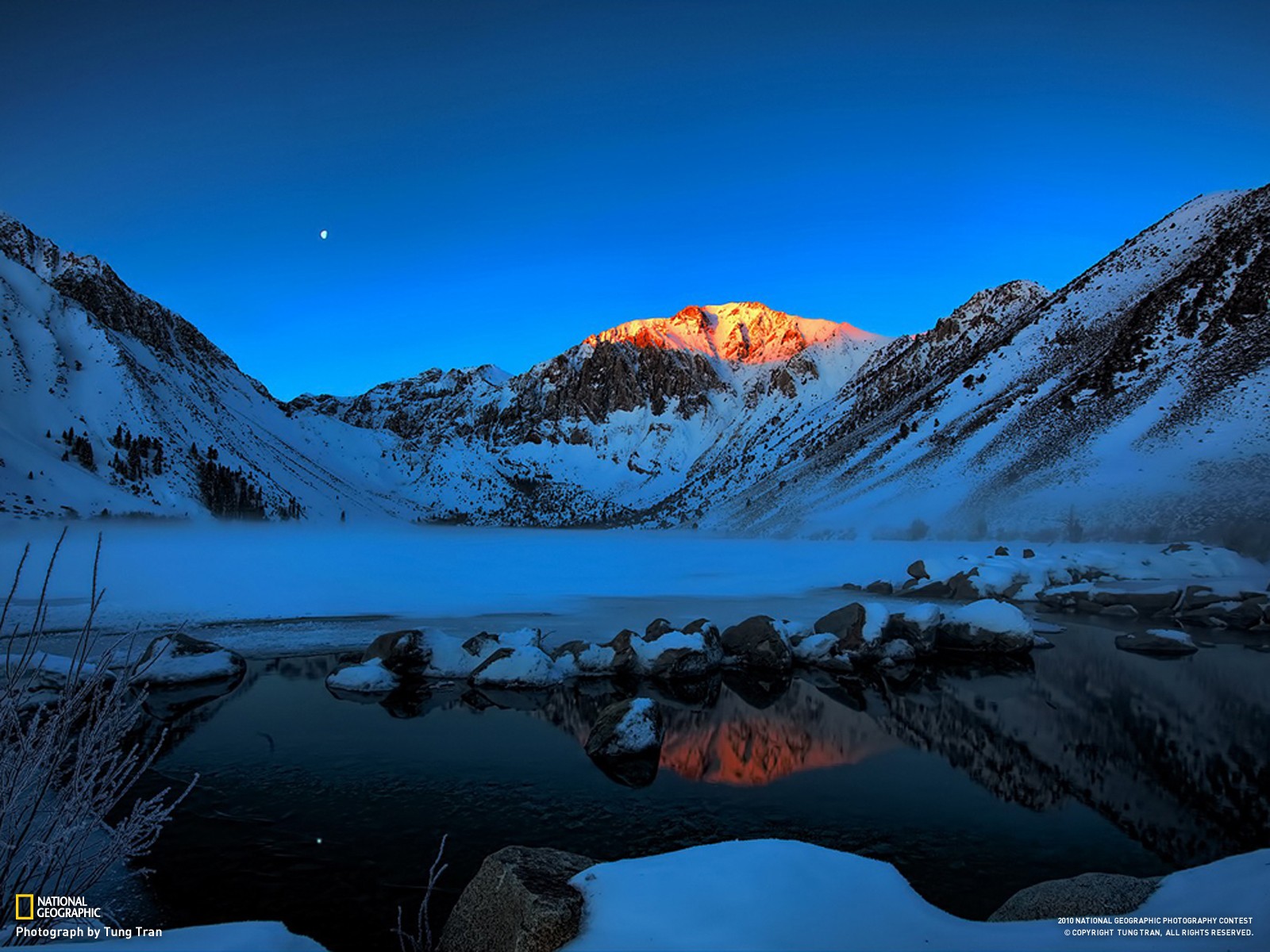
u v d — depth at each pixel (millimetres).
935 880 6352
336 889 6125
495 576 35969
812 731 11172
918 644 17203
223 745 10203
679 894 4000
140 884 6098
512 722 11586
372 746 10227
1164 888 4262
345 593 27844
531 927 3777
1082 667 15906
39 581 29500
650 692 13711
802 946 3445
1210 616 21953
